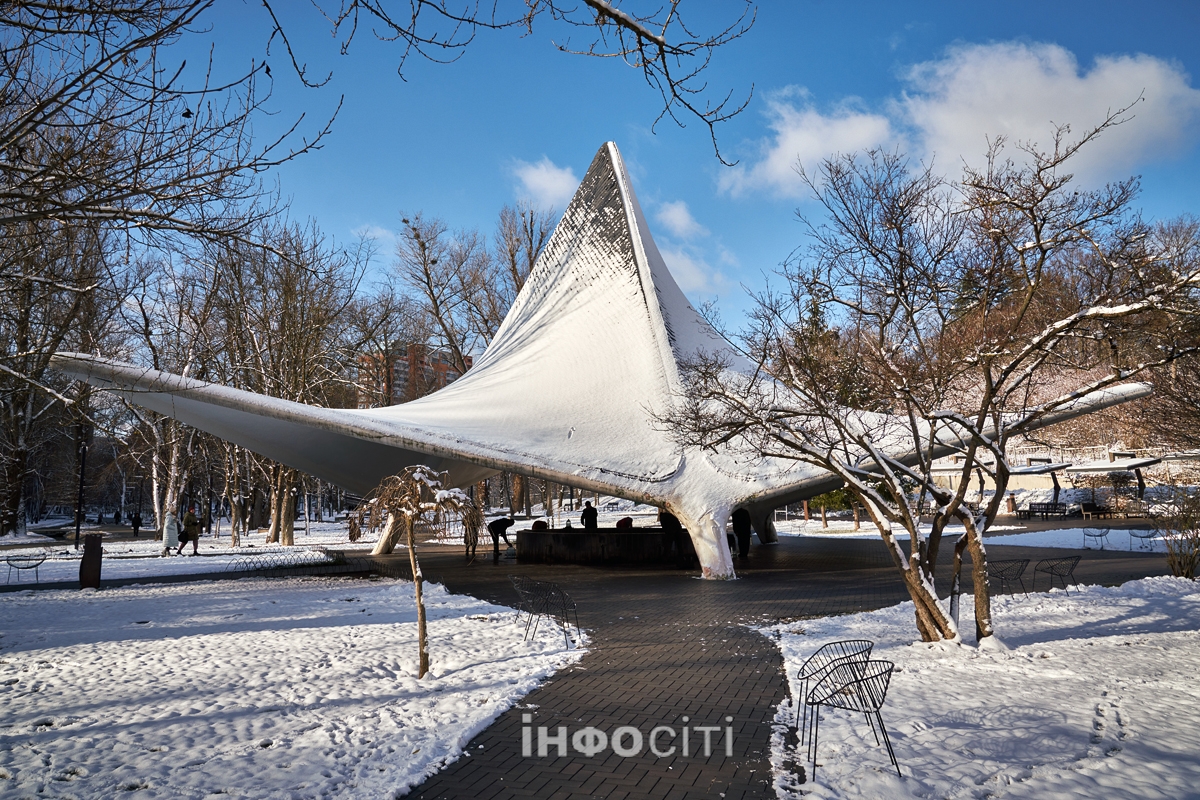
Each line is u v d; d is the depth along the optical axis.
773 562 19.22
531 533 21.52
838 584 14.35
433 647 8.53
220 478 43.88
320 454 19.91
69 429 35.56
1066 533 24.77
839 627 9.64
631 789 4.49
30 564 19.59
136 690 6.73
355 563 20.02
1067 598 11.79
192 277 23.39
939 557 19.58
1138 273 7.44
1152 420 20.50
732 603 12.02
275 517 30.03
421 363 40.59
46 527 44.59
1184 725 5.41
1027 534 25.48
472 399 19.66
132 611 11.52
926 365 8.61
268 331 27.81
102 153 4.57
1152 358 8.27
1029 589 12.96
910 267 8.52
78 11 3.76
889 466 8.85
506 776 4.71
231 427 18.05
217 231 4.74
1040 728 5.35
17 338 8.50
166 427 30.64
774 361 10.74
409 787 4.52
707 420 9.85
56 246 7.48
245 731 5.58
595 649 8.47
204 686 6.87
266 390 28.34
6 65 4.27
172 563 20.14
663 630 9.63
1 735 5.50
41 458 42.34
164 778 4.66
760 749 5.15
